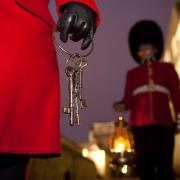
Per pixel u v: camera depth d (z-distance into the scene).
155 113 3.38
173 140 3.49
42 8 1.25
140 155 3.49
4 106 1.08
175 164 6.03
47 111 1.22
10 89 1.10
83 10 1.21
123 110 3.62
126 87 3.65
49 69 1.23
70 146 3.92
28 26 1.17
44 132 1.20
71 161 3.89
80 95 1.29
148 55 3.63
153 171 3.50
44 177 2.81
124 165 3.60
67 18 1.19
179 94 3.46
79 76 1.30
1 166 1.18
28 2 1.20
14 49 1.12
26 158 1.23
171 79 3.51
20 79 1.13
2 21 1.13
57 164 3.21
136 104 3.53
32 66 1.17
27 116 1.16
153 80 3.49
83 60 1.29
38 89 1.18
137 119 3.46
